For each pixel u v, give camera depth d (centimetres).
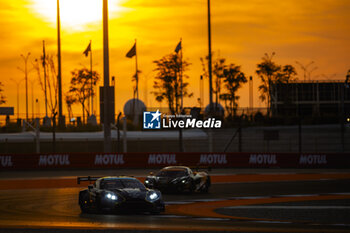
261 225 2495
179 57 15400
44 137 9094
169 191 4266
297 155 7688
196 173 4438
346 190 4591
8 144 8750
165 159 7306
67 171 6712
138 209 2883
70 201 3697
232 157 7575
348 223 2611
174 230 2267
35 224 2489
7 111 7669
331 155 7719
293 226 2467
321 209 3256
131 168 7156
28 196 4044
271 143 11300
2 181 5378
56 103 17600
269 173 6638
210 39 8525
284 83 18862
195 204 3553
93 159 7056
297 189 4697
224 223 2559
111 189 2986
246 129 11956
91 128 10800
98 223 2531
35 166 6881
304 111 19812
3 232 2194
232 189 4716
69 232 2198
